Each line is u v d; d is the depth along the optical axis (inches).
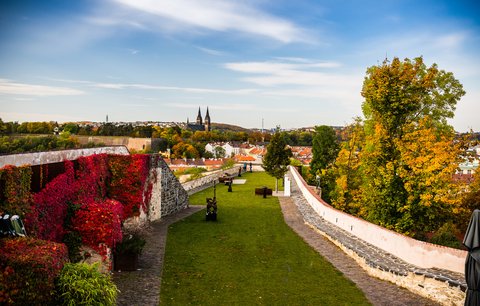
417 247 643.5
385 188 1095.0
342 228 947.3
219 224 1050.1
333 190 1790.1
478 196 1083.9
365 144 1444.4
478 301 348.5
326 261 745.0
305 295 580.1
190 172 2284.7
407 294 578.2
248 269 692.7
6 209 469.7
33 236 512.7
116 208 667.4
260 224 1054.4
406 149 1058.7
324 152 2305.6
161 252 774.5
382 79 1103.6
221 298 561.0
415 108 1133.1
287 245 853.8
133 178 932.0
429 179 986.1
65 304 384.2
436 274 567.8
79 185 704.4
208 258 748.6
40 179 568.7
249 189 1711.4
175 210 1214.9
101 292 404.8
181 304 531.8
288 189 1533.0
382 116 1134.4
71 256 599.2
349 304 548.7
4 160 573.6
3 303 342.0
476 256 350.9
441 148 1002.1
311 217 1101.7
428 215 1047.6
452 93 1336.1
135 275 632.4
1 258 367.9
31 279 362.9
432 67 1113.4
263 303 549.0
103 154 882.1
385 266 647.1
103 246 616.7
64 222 618.8
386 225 1102.4
